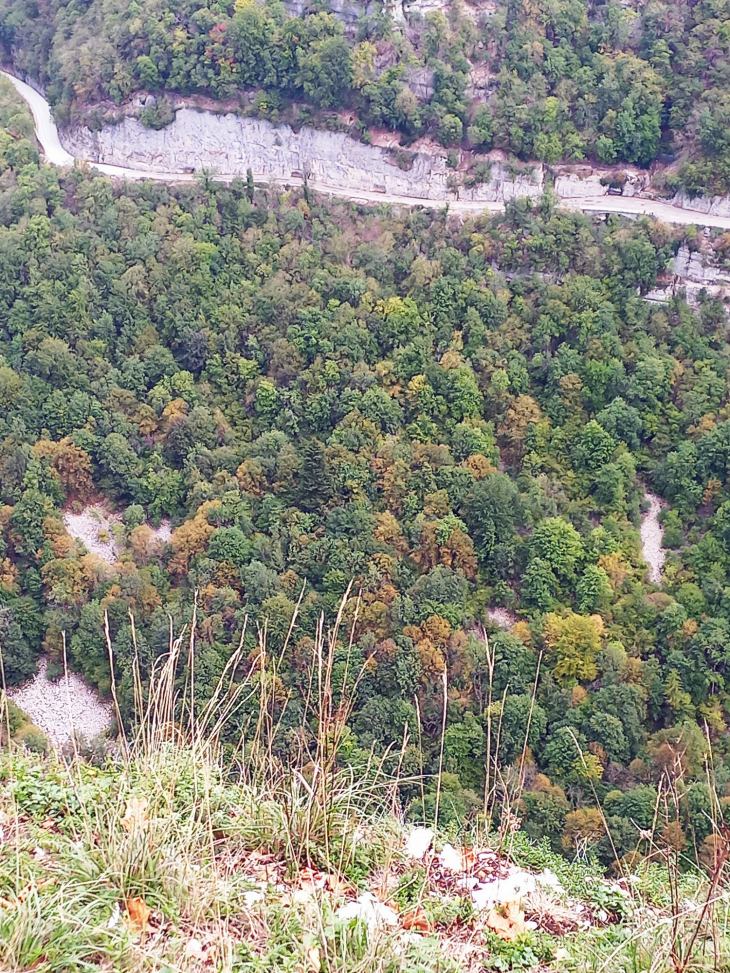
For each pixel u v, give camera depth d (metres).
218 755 13.96
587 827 33.41
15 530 54.34
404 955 10.17
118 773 13.06
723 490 55.75
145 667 44.81
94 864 10.91
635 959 10.91
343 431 55.38
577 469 57.31
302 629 44.59
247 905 10.91
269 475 55.59
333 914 10.62
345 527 50.94
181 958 10.09
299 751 13.55
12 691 49.31
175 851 11.19
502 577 50.94
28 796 12.45
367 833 12.59
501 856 13.34
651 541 55.12
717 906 11.83
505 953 11.18
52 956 9.62
